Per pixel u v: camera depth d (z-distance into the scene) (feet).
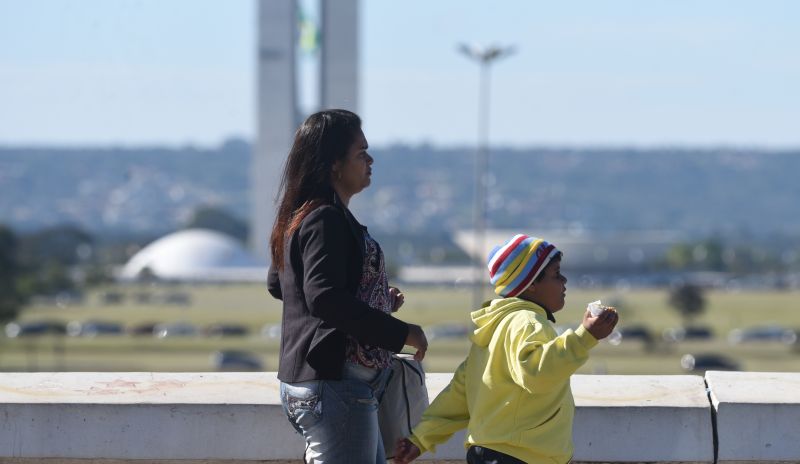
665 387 50.55
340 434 41.63
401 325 40.40
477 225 458.09
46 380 51.67
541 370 39.70
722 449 48.39
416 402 45.14
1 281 643.86
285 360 42.16
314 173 42.22
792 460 48.14
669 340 565.12
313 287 40.24
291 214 42.37
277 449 49.08
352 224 41.63
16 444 49.29
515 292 43.01
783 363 438.40
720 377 51.08
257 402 49.29
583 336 39.34
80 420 49.29
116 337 601.21
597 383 51.06
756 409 48.37
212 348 519.60
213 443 49.16
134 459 49.16
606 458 48.55
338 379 41.45
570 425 42.70
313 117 43.06
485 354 42.78
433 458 49.62
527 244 42.98
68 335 613.52
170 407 49.29
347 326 40.11
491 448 42.06
